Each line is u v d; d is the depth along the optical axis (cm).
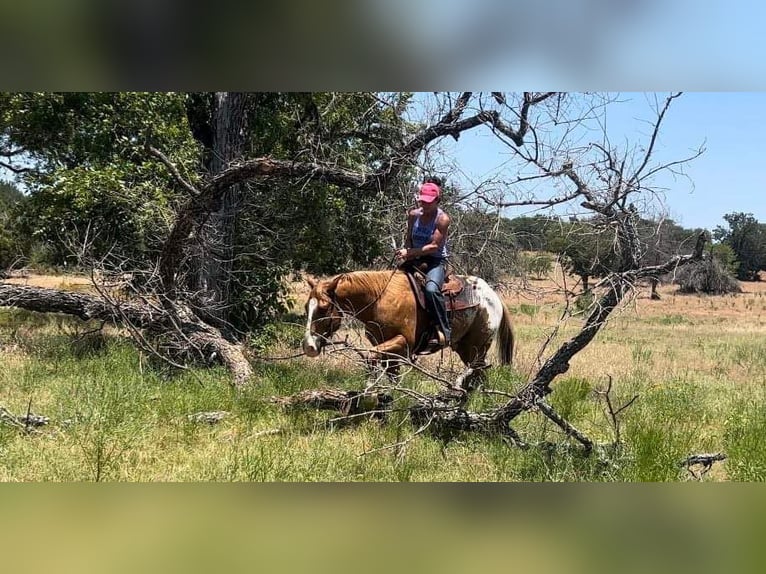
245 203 1087
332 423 662
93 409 634
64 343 1039
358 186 847
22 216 1277
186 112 1180
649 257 628
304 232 1183
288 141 1182
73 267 1176
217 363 880
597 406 791
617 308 580
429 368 870
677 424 729
